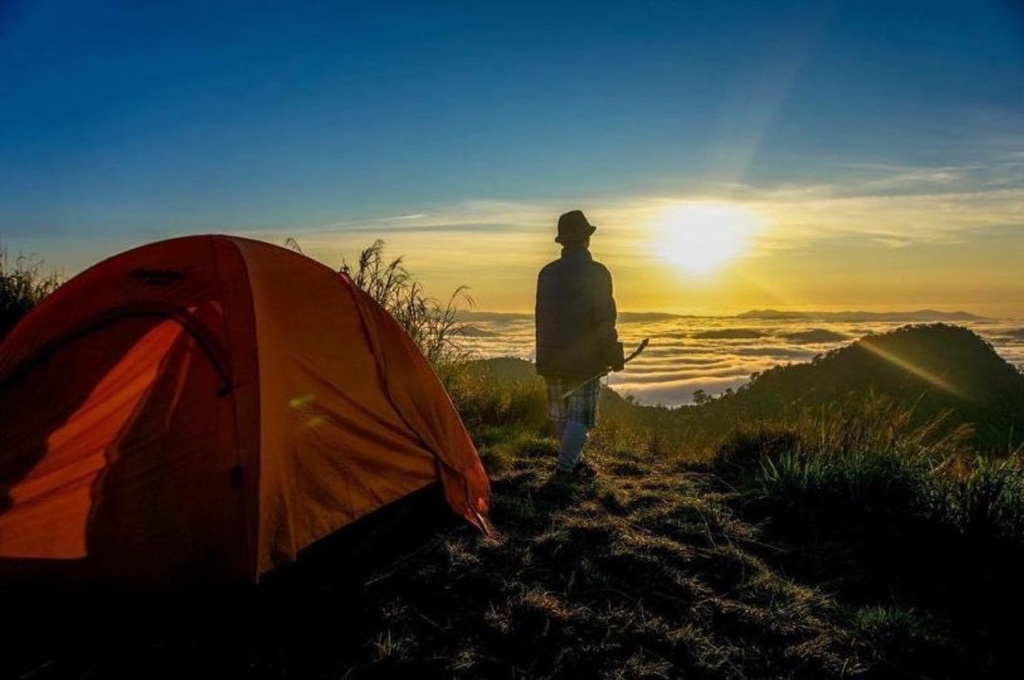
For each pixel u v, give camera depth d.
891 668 3.17
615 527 4.52
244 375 3.61
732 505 5.23
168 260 3.96
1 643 2.96
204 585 3.30
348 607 3.39
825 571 4.18
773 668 3.14
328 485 3.83
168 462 3.47
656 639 3.29
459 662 3.03
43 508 3.36
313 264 4.30
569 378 5.41
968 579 4.07
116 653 2.94
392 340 4.56
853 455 5.67
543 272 5.50
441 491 4.43
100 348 3.76
